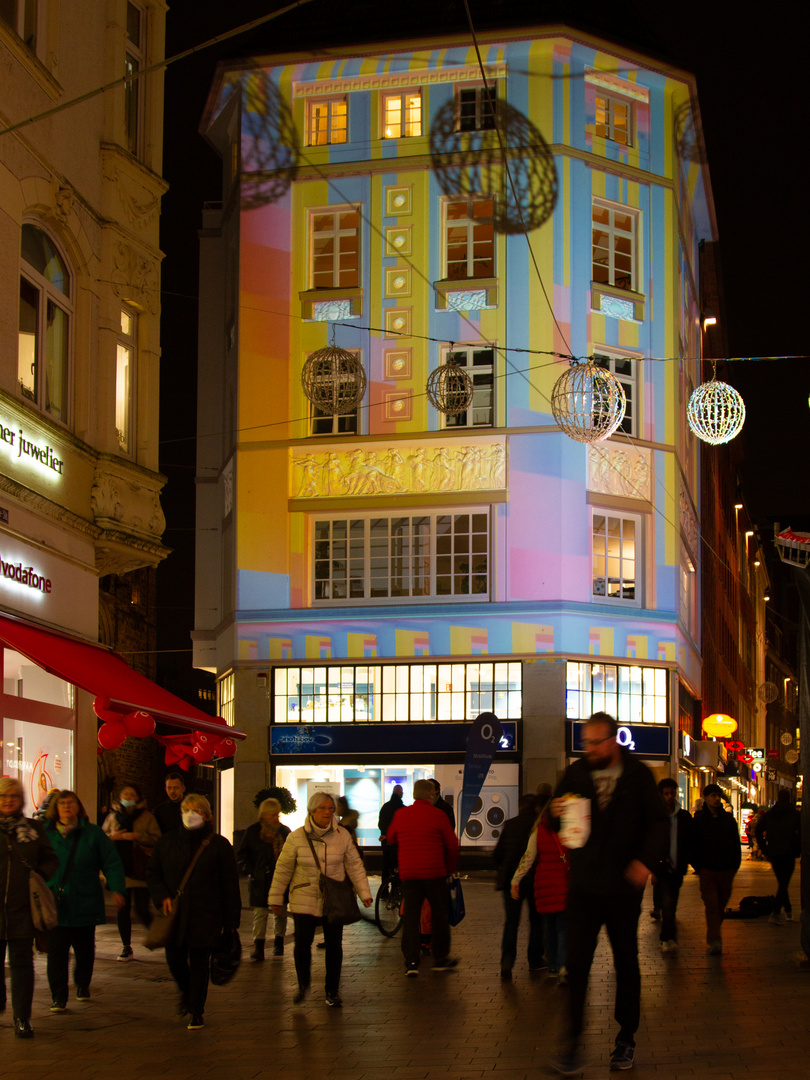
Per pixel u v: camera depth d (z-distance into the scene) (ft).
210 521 119.03
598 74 111.86
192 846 31.76
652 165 113.60
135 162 62.44
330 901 34.63
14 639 47.42
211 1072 26.02
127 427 62.75
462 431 107.55
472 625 105.70
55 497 54.80
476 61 110.73
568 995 25.05
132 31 64.80
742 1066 25.66
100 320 60.08
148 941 31.17
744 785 173.78
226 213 120.78
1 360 50.01
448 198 110.83
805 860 40.86
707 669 148.36
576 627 104.73
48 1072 26.18
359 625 107.55
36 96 53.57
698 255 142.41
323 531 109.60
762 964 42.09
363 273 111.14
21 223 52.16
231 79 114.93
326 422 110.52
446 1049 28.27
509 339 108.06
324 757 106.52
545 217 108.78
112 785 61.52
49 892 30.76
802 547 41.01
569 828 25.14
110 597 147.74
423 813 41.83
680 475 115.44
